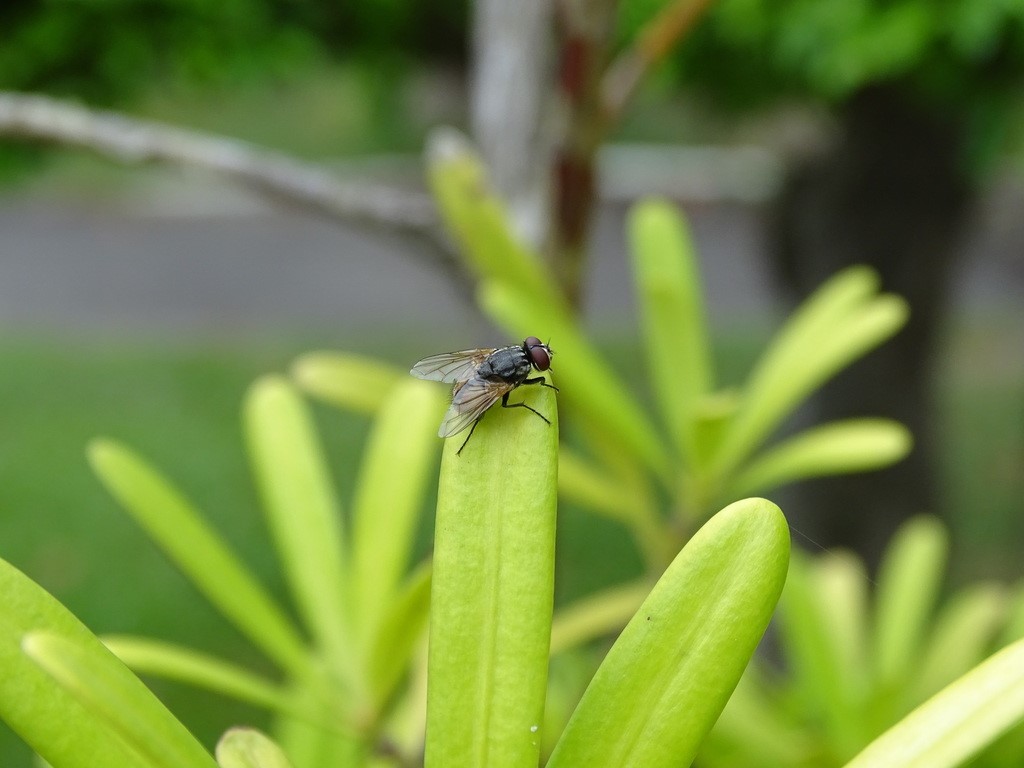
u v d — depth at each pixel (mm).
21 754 258
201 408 556
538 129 124
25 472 454
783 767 106
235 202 1127
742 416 105
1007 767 98
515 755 68
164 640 325
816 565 128
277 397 101
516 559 70
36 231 1008
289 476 98
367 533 95
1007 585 353
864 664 120
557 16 107
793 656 120
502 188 125
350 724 91
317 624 94
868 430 106
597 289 811
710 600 67
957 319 662
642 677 67
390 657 90
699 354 109
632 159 1042
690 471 104
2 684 65
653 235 110
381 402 107
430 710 68
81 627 66
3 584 66
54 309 768
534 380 94
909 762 64
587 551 388
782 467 106
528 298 101
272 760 70
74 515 413
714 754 111
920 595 119
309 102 1061
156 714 66
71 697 66
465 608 69
